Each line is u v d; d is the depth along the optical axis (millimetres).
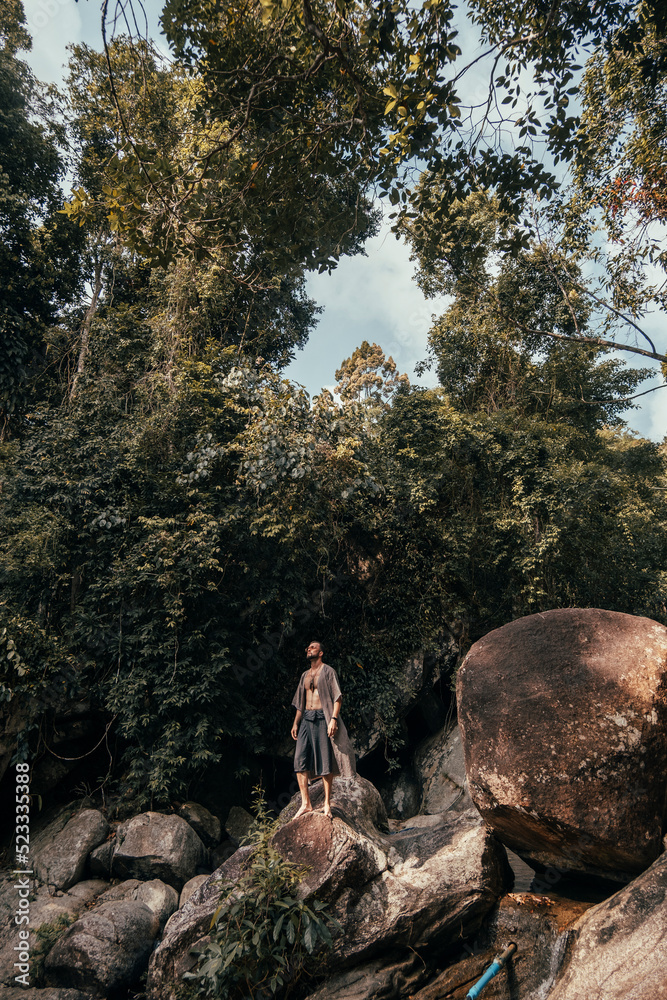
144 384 12102
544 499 11734
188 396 11438
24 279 13695
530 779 5230
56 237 14477
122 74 11008
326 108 6277
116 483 10781
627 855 4934
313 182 6664
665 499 18391
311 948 4812
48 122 14117
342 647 11602
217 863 8602
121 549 10305
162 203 6156
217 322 13633
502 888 5816
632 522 15594
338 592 12000
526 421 13516
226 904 5262
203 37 6195
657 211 8664
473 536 12070
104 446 10828
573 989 4164
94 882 7855
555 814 5059
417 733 11984
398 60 5656
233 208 6445
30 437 11438
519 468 12227
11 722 8898
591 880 5531
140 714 9266
